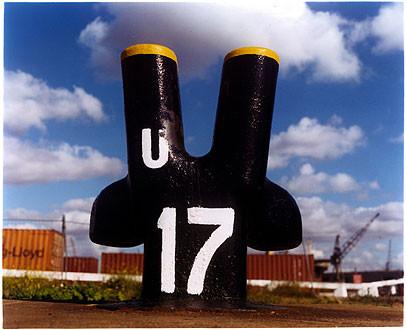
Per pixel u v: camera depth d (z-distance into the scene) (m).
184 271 4.93
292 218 5.41
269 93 5.19
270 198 5.37
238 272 5.02
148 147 5.10
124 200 5.38
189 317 4.34
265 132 5.16
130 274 11.44
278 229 5.34
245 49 5.17
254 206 5.24
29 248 19.95
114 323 4.09
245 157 5.05
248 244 5.68
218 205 5.04
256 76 5.12
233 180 5.05
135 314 4.54
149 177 5.05
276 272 23.28
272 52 5.25
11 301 6.57
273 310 5.18
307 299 13.45
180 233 4.98
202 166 5.16
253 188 5.10
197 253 4.95
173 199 5.04
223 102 5.22
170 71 5.30
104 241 5.60
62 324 4.11
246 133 5.06
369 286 17.83
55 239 20.45
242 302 4.98
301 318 4.74
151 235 5.05
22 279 10.57
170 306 4.73
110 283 10.93
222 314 4.54
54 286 8.92
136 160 5.12
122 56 5.34
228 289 4.94
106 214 5.42
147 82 5.19
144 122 5.15
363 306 9.14
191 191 5.06
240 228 5.09
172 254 4.95
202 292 4.89
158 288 4.93
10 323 4.19
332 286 18.30
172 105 5.27
